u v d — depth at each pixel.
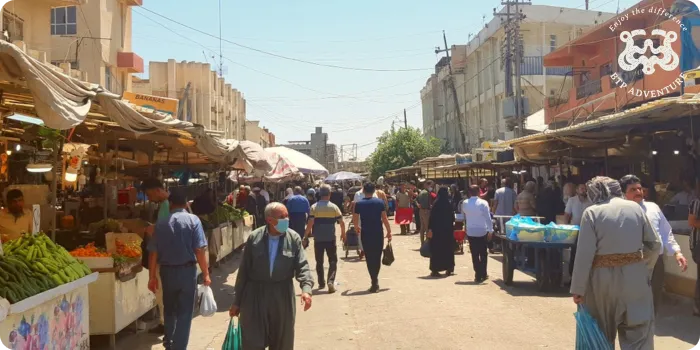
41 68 5.13
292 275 6.05
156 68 41.34
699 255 8.34
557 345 7.39
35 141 11.31
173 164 16.48
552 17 38.31
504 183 16.84
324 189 12.42
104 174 11.51
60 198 16.02
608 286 5.54
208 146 10.91
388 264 12.32
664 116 10.39
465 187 33.00
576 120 26.05
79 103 5.83
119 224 10.34
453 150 57.53
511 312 9.33
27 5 20.28
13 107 7.45
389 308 10.10
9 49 4.78
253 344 5.85
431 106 71.88
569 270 11.09
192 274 6.99
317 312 10.10
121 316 7.87
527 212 15.15
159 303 8.67
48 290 5.53
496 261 15.98
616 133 12.91
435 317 9.21
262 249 5.93
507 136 36.16
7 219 8.12
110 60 26.28
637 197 6.50
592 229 5.59
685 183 12.08
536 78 38.25
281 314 5.93
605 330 5.64
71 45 24.77
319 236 12.32
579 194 11.70
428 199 20.16
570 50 26.30
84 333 6.52
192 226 7.02
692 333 7.72
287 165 22.34
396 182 59.66
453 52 54.66
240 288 6.00
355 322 9.20
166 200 7.92
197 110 43.62
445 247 13.56
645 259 5.68
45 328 5.50
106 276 7.62
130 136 11.06
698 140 11.88
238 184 31.31
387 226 12.19
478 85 49.88
